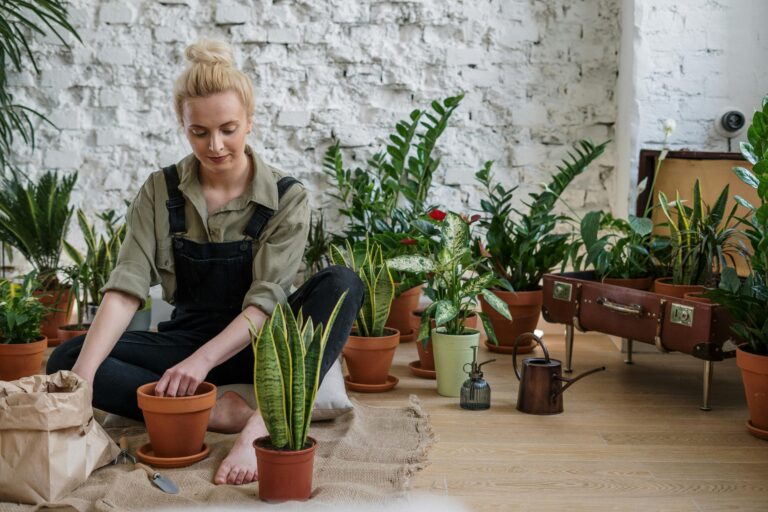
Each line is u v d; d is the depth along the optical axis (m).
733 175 3.14
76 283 3.28
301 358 1.75
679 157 3.26
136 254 2.17
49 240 3.46
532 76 3.77
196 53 2.04
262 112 3.78
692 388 2.86
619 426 2.43
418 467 2.04
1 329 2.83
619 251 3.24
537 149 3.79
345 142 3.79
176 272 2.25
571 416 2.53
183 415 1.99
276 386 1.75
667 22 3.50
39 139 3.75
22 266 3.75
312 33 3.75
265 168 2.23
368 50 3.77
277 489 1.78
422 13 3.74
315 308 2.16
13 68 3.69
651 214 3.46
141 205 2.21
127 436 2.26
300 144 3.80
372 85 3.79
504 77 3.77
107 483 1.88
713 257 3.00
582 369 3.11
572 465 2.10
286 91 3.78
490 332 2.81
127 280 2.11
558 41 3.75
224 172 2.18
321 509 1.74
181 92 2.03
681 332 2.63
